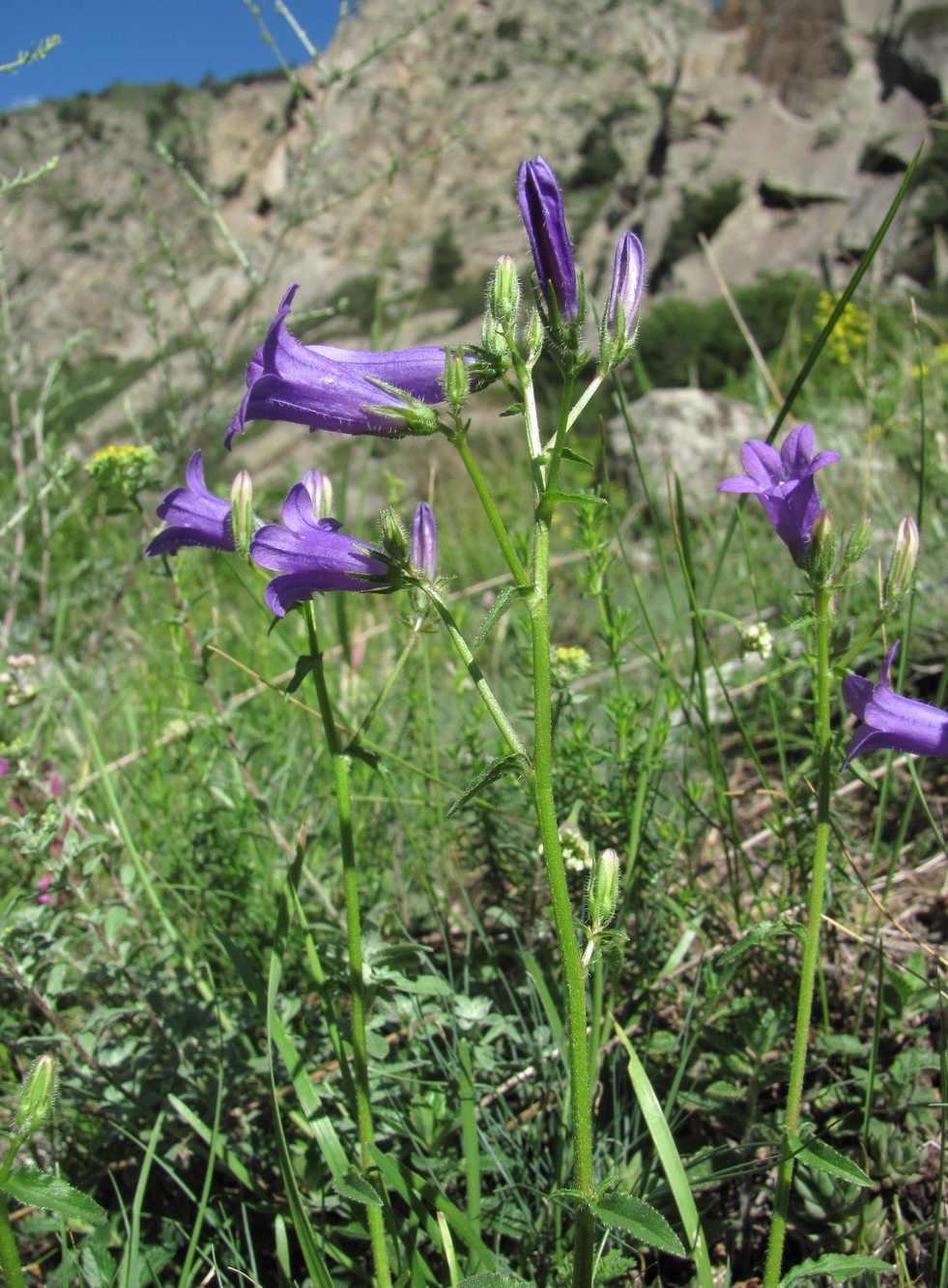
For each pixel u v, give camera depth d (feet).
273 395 0.61
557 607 1.97
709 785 1.13
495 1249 0.70
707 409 3.05
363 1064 0.64
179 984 0.89
